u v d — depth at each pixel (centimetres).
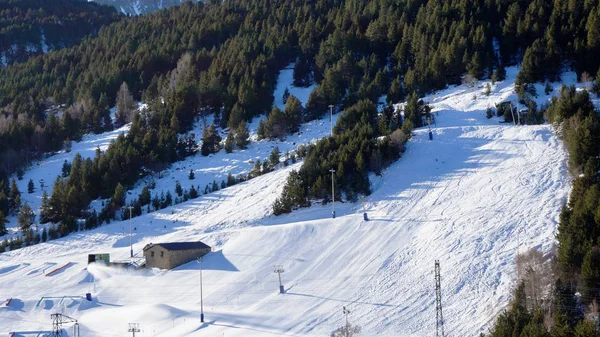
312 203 8588
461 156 8894
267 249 7400
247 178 10256
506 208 7094
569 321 4653
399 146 9225
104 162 10756
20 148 12362
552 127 9094
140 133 12075
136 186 10688
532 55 10869
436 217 7350
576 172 7338
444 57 12181
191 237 8194
